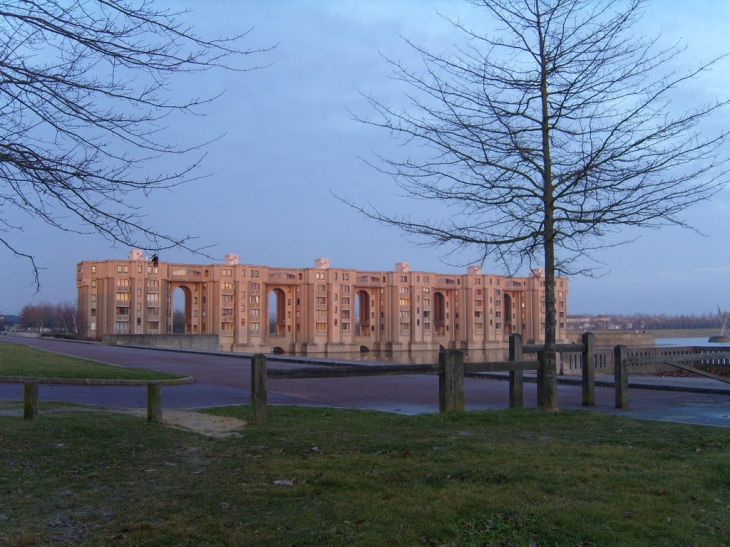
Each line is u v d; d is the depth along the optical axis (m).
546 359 12.24
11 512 5.74
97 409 12.44
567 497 6.17
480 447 8.51
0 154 6.07
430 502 5.95
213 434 9.70
